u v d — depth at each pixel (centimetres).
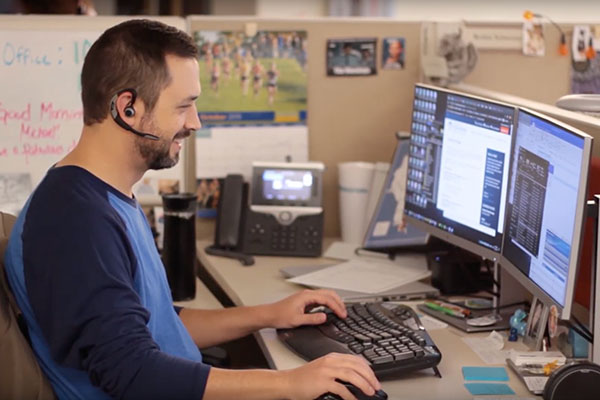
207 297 190
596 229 135
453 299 181
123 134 129
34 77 212
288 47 225
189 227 185
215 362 169
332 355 130
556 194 136
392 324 151
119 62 127
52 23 211
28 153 213
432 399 132
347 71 229
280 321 156
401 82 233
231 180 217
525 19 240
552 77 242
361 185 222
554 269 136
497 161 163
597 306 137
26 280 121
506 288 171
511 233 157
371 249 213
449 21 232
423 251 211
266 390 122
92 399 127
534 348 151
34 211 123
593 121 158
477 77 239
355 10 439
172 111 130
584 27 241
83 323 117
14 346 123
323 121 231
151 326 134
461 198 176
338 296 161
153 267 136
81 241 120
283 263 208
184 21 220
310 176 218
